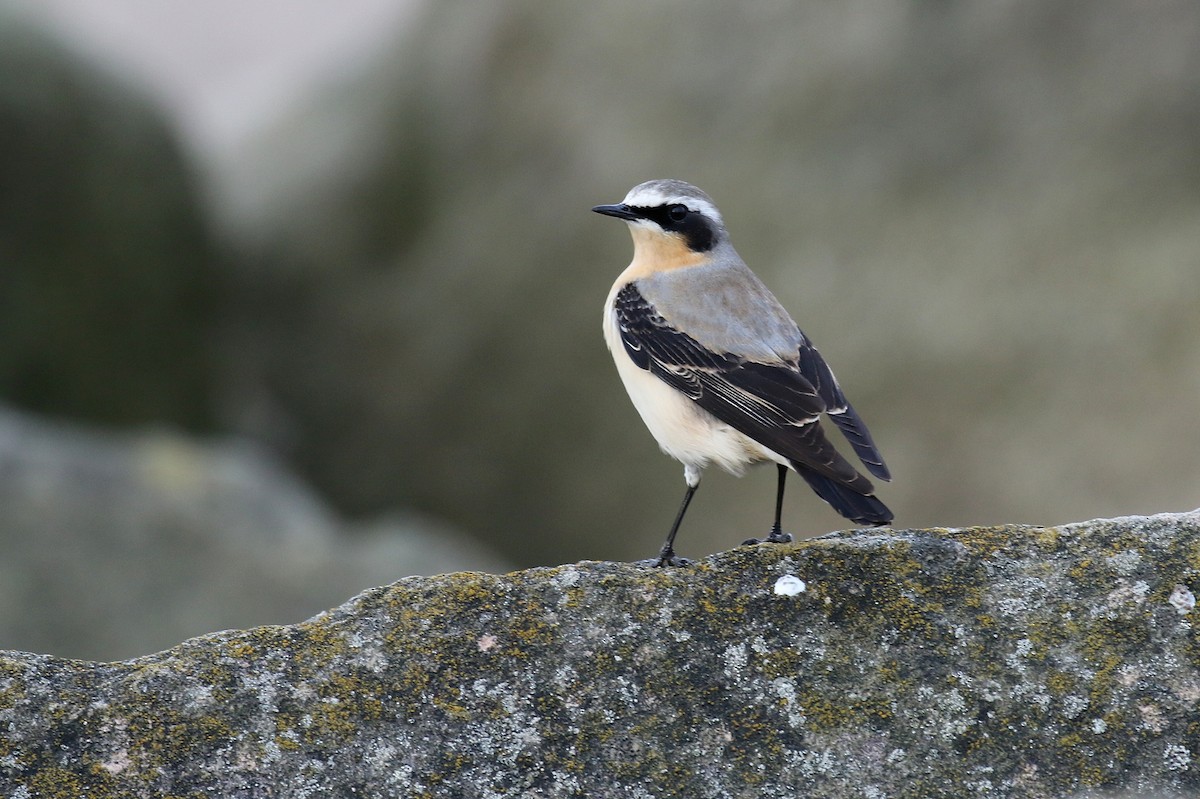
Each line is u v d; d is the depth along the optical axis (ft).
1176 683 16.35
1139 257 55.47
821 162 61.57
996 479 54.03
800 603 17.38
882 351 57.26
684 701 16.57
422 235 68.74
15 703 16.25
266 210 71.31
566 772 16.07
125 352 60.08
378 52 74.33
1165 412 52.85
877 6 62.80
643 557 58.95
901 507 54.95
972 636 16.92
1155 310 54.39
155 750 16.02
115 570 42.34
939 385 56.03
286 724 16.33
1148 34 58.59
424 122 70.33
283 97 77.66
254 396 66.80
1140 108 57.77
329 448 65.57
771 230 60.95
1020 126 59.31
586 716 16.51
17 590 41.09
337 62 77.15
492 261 66.23
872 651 16.89
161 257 61.93
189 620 42.16
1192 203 56.03
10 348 57.31
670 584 17.67
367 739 16.26
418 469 64.08
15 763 15.83
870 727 16.31
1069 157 58.13
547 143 66.95
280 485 48.49
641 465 60.59
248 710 16.39
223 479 45.83
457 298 66.18
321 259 69.41
